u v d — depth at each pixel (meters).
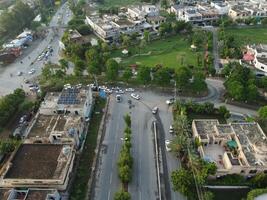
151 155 122.88
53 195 94.06
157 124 140.62
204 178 104.38
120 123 141.62
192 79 166.62
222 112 142.00
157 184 109.81
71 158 110.75
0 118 134.38
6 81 179.38
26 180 99.25
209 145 123.25
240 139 119.50
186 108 146.25
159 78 163.62
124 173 107.00
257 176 105.00
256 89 150.50
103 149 126.06
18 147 112.88
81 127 130.12
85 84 173.12
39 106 150.25
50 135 118.94
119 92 166.12
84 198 104.19
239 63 182.50
